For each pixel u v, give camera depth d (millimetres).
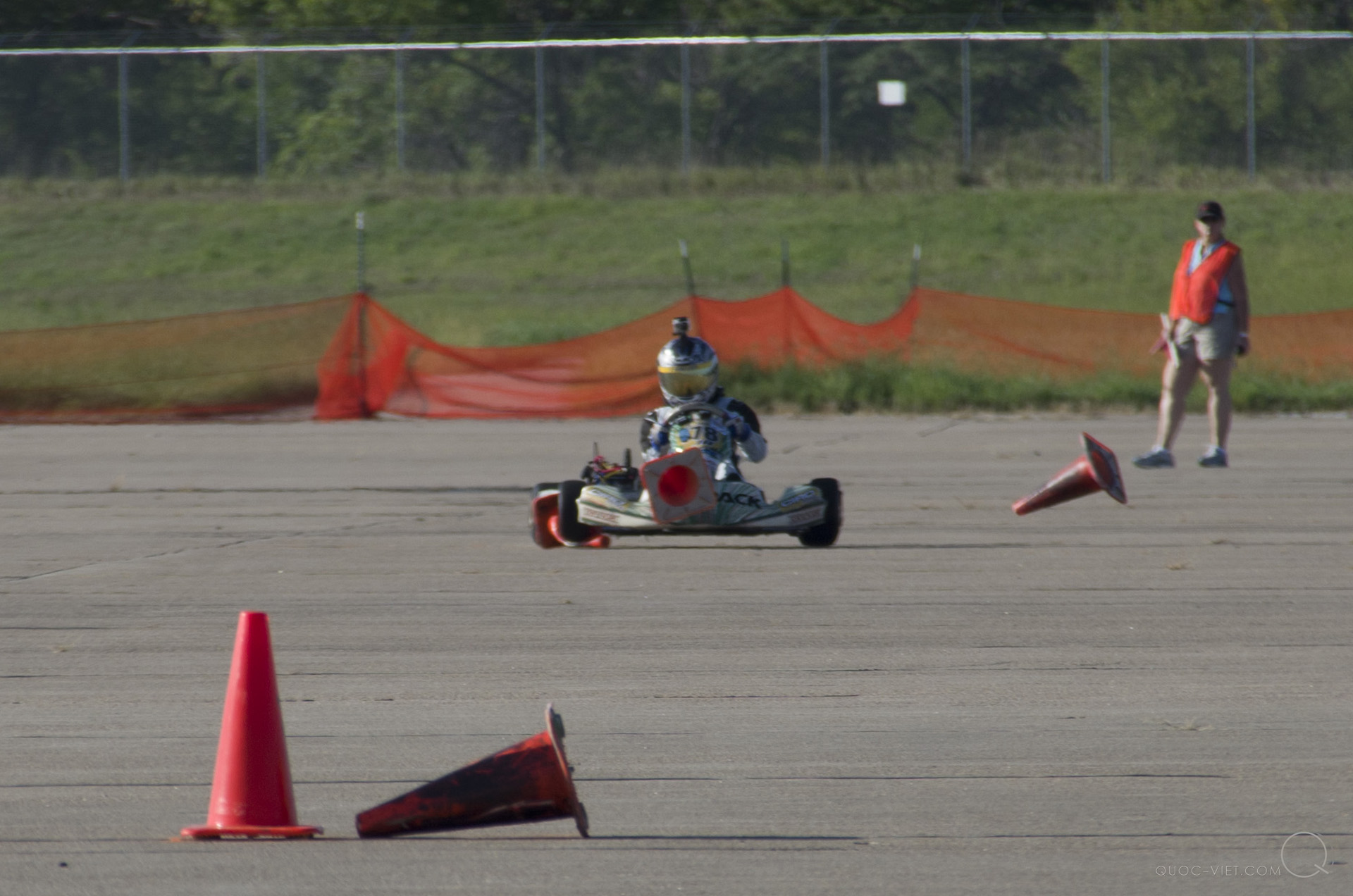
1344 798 18891
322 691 24469
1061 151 160875
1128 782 19609
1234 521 42562
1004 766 20312
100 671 25906
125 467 57594
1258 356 89062
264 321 109562
